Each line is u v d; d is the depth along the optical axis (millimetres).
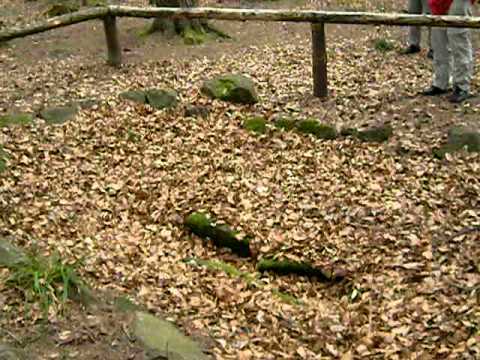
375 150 6629
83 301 4211
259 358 4008
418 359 3971
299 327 4387
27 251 4781
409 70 8672
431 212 5527
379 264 4980
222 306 4543
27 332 3916
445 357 3957
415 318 4355
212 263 5102
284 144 6855
